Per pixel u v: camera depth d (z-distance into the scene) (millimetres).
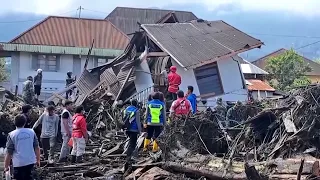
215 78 27000
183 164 12445
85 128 15086
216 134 14844
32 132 10469
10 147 10227
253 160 13180
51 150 15734
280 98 16766
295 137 13258
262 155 13547
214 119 15570
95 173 13320
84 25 43031
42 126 15836
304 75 56312
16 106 22250
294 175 10562
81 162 14984
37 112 19688
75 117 15109
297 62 56156
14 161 10219
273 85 54469
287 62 55688
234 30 30359
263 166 11352
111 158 15602
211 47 27219
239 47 27594
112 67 27703
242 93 27719
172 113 15227
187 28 29188
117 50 40719
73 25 42781
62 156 15211
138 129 14875
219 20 32062
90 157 15984
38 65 40312
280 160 11180
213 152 14727
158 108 15102
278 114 14664
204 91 26609
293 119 13906
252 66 46875
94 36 41969
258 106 17859
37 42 40062
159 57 26094
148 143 15367
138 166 13086
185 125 14203
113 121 20891
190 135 14172
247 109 17719
